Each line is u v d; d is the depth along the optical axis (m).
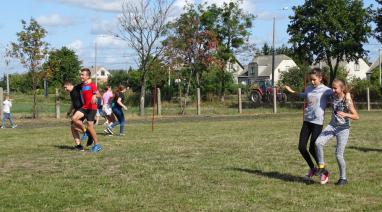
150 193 7.83
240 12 47.53
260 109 38.56
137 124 23.31
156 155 12.01
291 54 42.88
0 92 26.48
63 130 19.78
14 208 6.93
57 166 10.43
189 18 41.16
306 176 8.90
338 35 40.22
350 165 10.52
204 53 41.69
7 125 23.58
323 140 8.56
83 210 6.86
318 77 8.75
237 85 55.53
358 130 18.75
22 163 10.85
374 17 39.03
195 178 9.06
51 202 7.26
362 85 48.19
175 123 24.08
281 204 7.15
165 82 43.94
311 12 40.06
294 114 32.69
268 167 10.25
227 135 17.05
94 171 9.79
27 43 27.69
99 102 22.45
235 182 8.73
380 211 6.75
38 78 28.36
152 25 33.28
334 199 7.42
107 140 15.48
